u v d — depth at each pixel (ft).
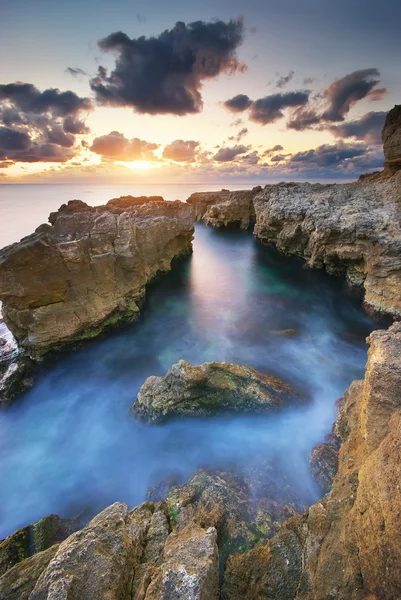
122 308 68.28
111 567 18.37
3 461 41.42
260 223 144.56
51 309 55.88
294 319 78.59
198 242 163.53
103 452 41.73
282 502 29.40
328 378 54.39
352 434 28.37
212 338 69.82
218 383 42.34
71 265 56.24
